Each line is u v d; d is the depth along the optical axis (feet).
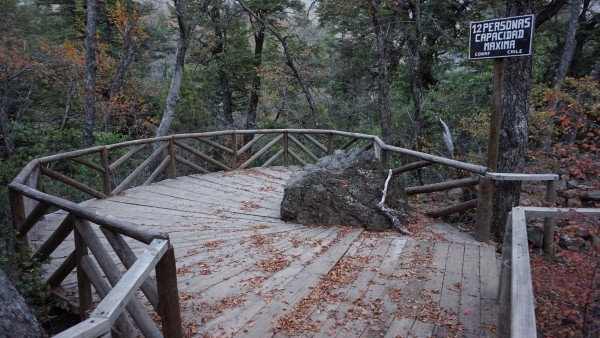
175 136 23.00
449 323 8.94
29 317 6.42
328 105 47.96
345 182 15.70
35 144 32.96
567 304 10.03
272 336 8.49
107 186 19.27
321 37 53.62
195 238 14.24
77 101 43.70
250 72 48.65
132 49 44.24
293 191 16.29
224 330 8.66
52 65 42.93
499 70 13.92
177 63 30.99
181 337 7.72
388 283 10.77
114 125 45.24
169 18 46.50
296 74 44.55
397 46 39.63
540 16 36.47
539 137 22.91
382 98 33.60
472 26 13.87
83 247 8.78
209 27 44.47
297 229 15.19
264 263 12.00
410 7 37.65
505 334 7.70
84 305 9.06
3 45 41.73
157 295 7.74
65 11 53.83
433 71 41.19
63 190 24.97
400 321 9.04
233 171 25.79
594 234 10.52
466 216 20.11
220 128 49.75
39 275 9.75
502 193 18.11
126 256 7.75
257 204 18.65
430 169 28.37
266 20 44.80
